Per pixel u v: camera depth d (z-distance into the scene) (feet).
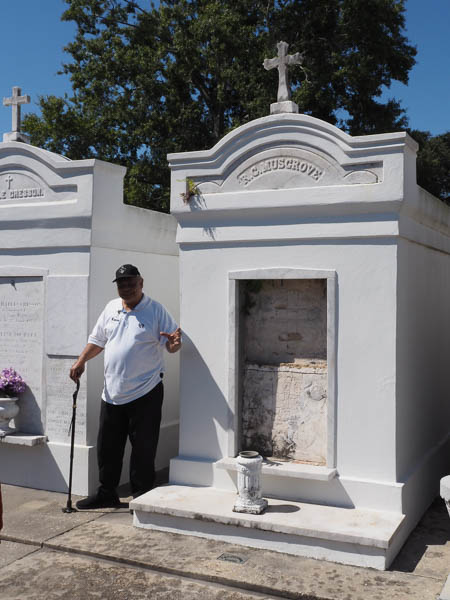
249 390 18.57
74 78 63.26
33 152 21.35
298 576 14.01
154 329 18.56
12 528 17.03
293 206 17.44
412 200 17.21
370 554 14.43
